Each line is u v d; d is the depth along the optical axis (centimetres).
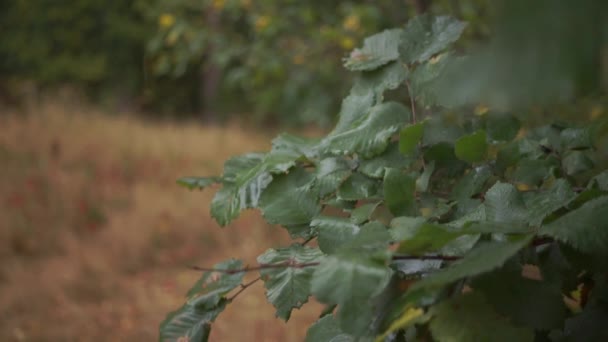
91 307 391
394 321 100
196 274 445
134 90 1208
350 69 125
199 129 781
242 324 334
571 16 57
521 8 59
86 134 680
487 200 107
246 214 502
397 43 125
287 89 416
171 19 403
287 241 468
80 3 1179
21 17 1188
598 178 113
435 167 124
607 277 110
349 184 120
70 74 1187
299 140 129
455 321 97
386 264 95
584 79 57
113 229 494
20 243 477
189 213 508
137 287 420
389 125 119
